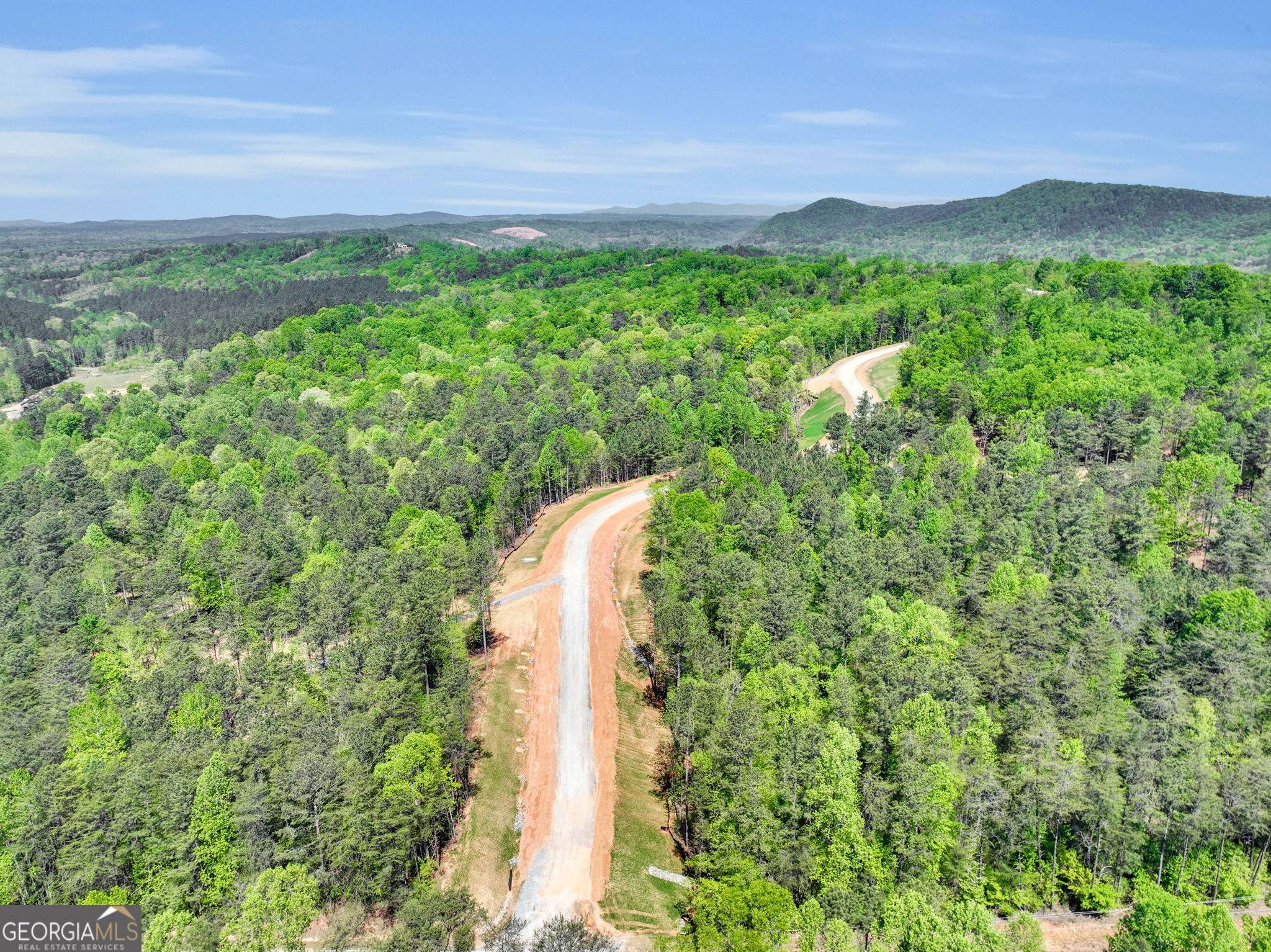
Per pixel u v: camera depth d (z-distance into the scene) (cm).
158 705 9225
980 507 12131
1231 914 7538
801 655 8862
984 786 7300
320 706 8938
